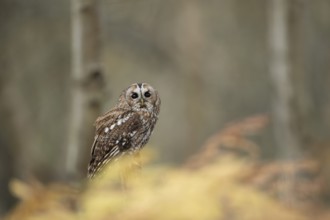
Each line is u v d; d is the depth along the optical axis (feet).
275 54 51.80
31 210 8.79
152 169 8.03
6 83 65.00
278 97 52.01
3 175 62.64
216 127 84.38
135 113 23.48
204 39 83.76
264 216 7.72
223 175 7.79
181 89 85.25
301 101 51.44
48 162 66.90
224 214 7.53
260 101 84.79
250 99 85.15
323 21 74.59
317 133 69.92
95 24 34.42
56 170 66.80
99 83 34.63
